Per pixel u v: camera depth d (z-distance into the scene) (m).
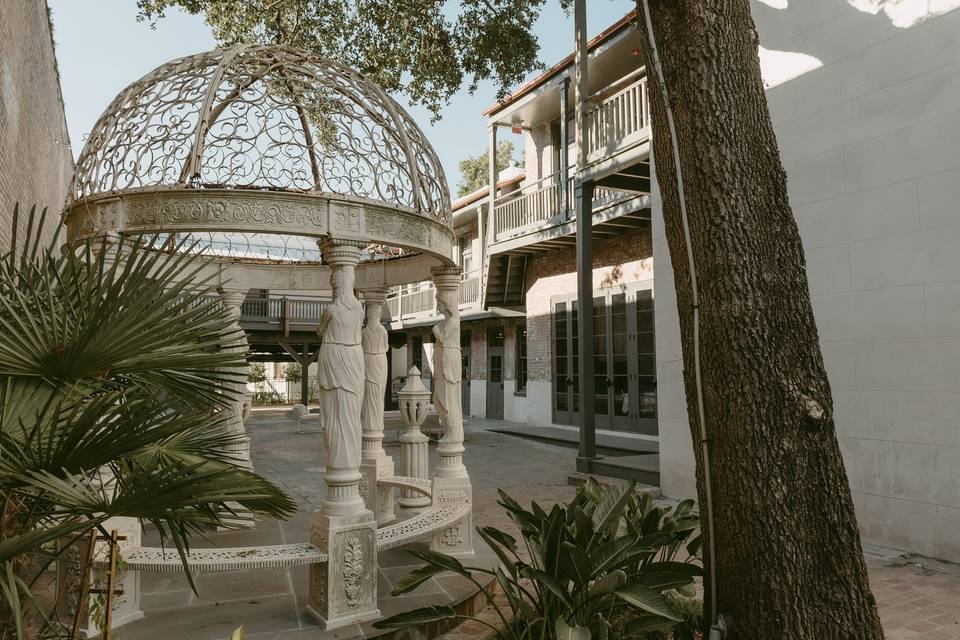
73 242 3.38
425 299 20.83
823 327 6.24
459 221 19.77
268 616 3.77
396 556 5.07
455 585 4.34
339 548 3.64
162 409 2.34
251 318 20.06
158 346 2.36
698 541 3.60
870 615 2.60
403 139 4.18
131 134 3.66
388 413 21.28
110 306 2.28
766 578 2.59
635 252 13.38
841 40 6.12
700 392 2.81
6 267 2.66
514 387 18.11
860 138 5.95
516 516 3.66
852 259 6.00
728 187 2.74
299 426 18.30
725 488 2.73
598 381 14.32
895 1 5.68
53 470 2.07
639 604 2.85
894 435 5.67
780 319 2.69
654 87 2.99
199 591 4.23
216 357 2.46
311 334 21.17
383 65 9.48
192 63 3.86
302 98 3.98
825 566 2.58
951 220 5.29
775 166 2.81
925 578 4.91
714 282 2.75
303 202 3.67
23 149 8.51
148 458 2.57
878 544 5.78
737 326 2.69
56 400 2.27
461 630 3.91
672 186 2.95
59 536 1.90
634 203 11.47
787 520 2.59
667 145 2.95
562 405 15.61
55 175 12.24
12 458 1.99
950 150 5.30
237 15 9.14
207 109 3.58
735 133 2.77
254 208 3.57
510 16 9.16
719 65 2.80
